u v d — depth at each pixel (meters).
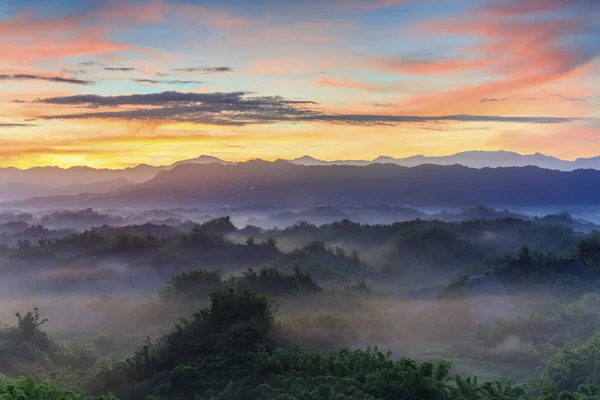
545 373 31.28
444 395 22.28
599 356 29.78
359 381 23.47
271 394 24.31
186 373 28.67
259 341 31.56
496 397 22.12
